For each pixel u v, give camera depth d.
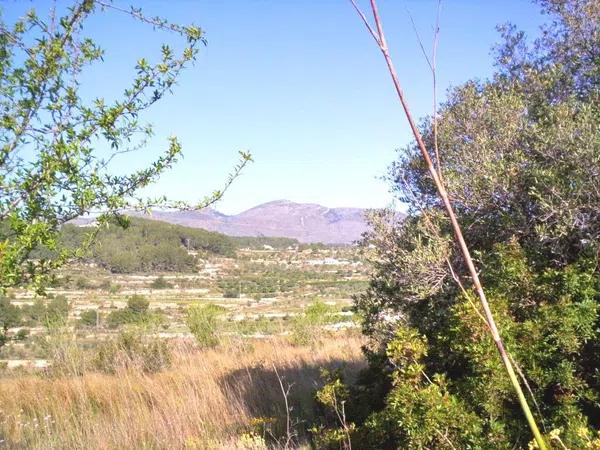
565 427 3.13
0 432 6.31
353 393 5.25
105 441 5.95
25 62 3.16
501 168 4.25
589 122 4.09
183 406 6.71
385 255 5.00
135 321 12.34
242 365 9.12
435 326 4.68
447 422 3.32
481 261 4.18
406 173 5.57
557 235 3.85
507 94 5.15
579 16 5.36
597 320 3.54
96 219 3.35
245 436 5.38
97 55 3.38
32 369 9.92
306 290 48.06
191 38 3.54
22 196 3.15
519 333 3.49
